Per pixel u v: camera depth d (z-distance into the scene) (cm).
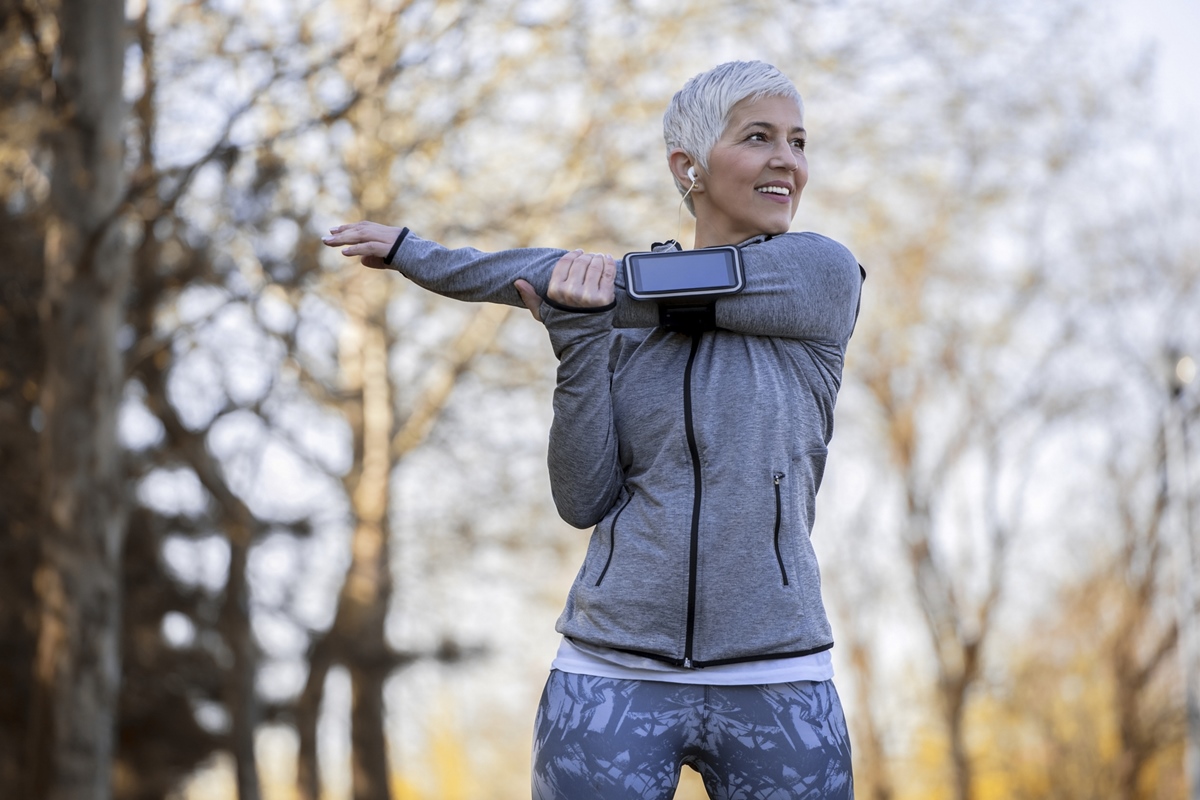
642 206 1290
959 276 2069
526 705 2511
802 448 209
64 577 926
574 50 1194
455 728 2716
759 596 201
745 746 201
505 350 1430
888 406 2162
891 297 2064
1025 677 2106
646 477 206
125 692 1416
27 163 1021
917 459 2228
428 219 1170
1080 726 2036
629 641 202
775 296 205
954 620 2189
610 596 203
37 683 933
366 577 1418
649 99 1260
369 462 1399
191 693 1484
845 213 1461
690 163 224
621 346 219
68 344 929
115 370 952
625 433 210
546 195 1289
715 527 201
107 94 923
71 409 931
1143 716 1966
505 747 2852
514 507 1448
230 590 1355
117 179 936
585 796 201
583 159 1283
